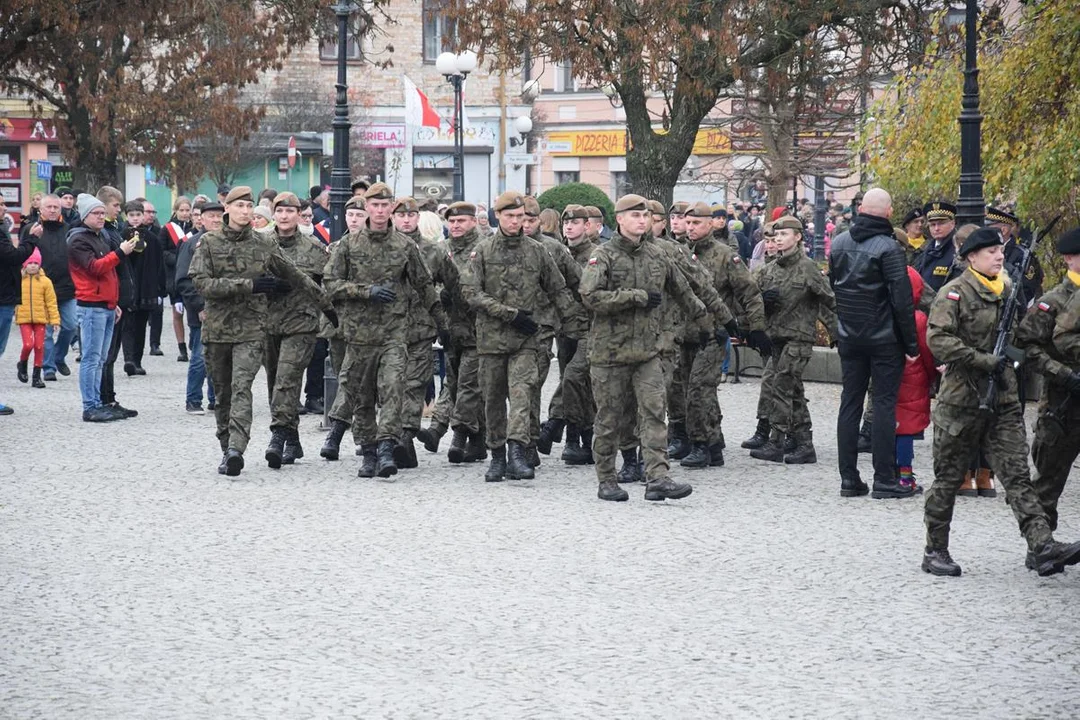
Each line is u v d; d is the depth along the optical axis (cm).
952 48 2706
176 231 3084
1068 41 2391
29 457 1858
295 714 877
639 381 1572
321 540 1363
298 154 6294
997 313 1245
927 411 1634
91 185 4659
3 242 2398
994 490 1633
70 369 2978
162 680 942
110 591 1169
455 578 1215
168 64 4588
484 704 895
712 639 1040
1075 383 1252
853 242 1594
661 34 3059
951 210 1891
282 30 4625
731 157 4803
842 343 1611
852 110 4025
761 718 874
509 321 1678
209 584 1192
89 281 2184
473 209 1891
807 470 1816
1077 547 1190
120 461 1830
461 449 1828
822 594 1172
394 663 980
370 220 1725
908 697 916
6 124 6331
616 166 7350
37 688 926
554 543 1355
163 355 3297
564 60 3177
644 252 1567
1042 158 2330
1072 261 1273
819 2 3161
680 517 1488
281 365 1795
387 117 6825
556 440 1902
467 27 3192
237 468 1722
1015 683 945
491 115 6931
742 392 2666
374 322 1731
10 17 4109
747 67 3244
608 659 991
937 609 1129
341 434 1864
